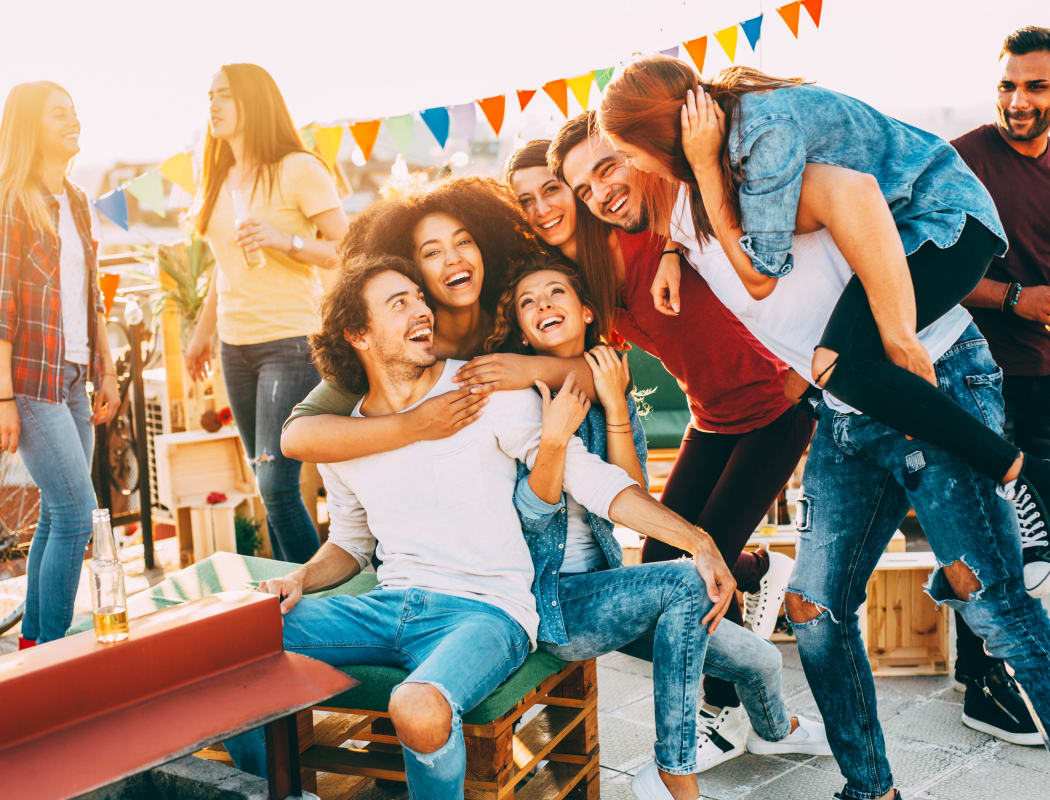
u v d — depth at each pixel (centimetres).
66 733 159
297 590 218
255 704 175
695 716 207
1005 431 291
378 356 214
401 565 213
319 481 440
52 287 303
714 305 254
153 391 473
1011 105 269
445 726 174
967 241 195
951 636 305
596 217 242
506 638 196
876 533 219
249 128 323
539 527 215
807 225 198
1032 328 280
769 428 267
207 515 426
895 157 198
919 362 192
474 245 230
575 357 227
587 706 224
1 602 397
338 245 244
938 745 267
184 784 193
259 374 337
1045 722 198
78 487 310
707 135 194
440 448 209
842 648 221
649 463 485
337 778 227
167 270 452
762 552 294
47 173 311
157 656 171
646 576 210
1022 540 204
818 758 265
